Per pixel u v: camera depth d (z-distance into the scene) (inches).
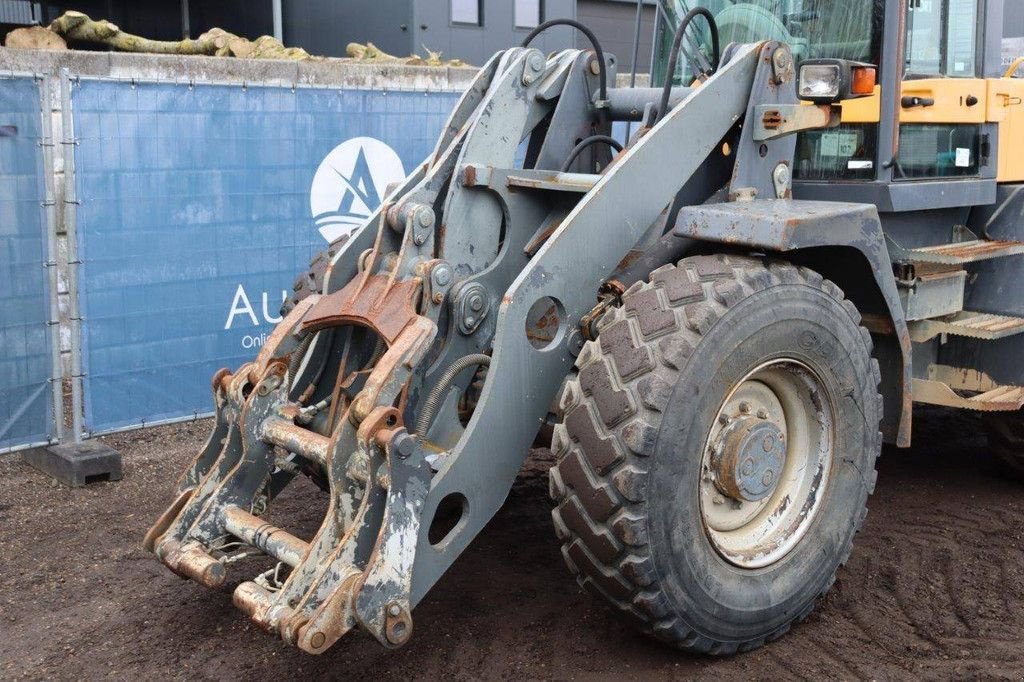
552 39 530.6
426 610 132.5
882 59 147.9
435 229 130.3
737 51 132.5
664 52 180.5
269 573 113.3
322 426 125.6
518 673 118.2
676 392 109.4
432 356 124.5
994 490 178.4
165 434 210.2
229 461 123.6
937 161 160.7
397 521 104.7
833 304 124.1
